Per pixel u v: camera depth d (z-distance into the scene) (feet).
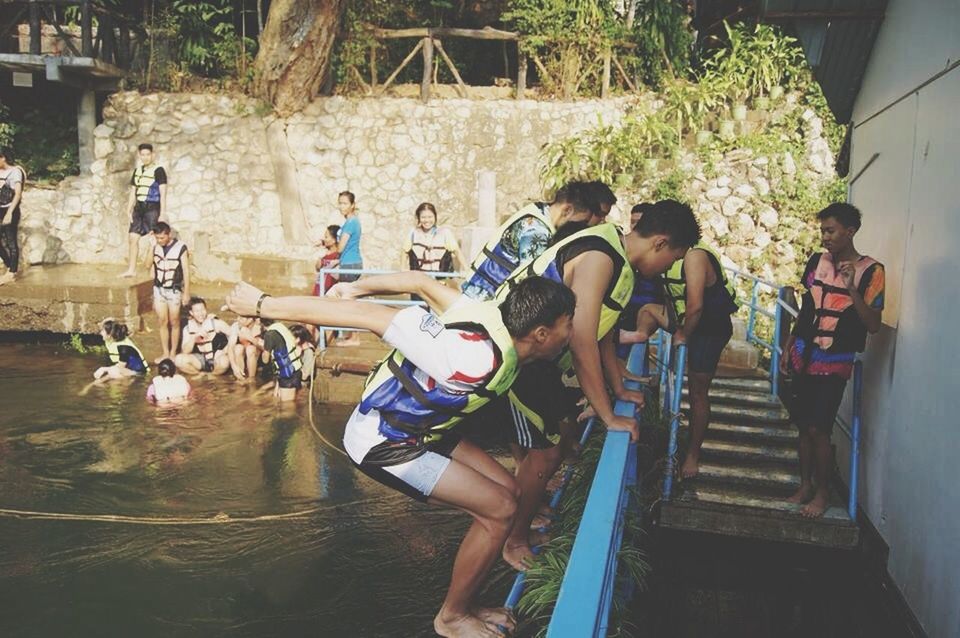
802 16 19.02
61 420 24.61
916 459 14.96
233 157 40.06
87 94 40.55
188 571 15.17
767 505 16.87
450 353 8.59
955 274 13.57
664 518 17.16
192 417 25.12
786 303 21.86
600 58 40.22
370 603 13.94
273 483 19.72
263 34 38.45
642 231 10.72
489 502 9.29
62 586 14.60
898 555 15.57
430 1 42.63
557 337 8.73
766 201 37.58
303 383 28.50
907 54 17.04
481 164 39.52
